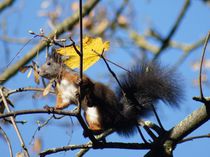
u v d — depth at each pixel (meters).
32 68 7.75
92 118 9.71
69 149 7.52
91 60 7.86
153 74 9.70
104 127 9.62
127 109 9.52
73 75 9.52
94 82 9.91
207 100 7.43
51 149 7.43
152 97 9.56
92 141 7.58
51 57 9.60
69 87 9.48
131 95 9.60
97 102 9.65
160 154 7.84
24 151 7.09
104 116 9.60
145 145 7.89
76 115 7.27
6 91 8.19
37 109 7.07
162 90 9.56
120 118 9.52
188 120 7.79
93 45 7.67
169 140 7.87
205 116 7.63
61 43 7.76
